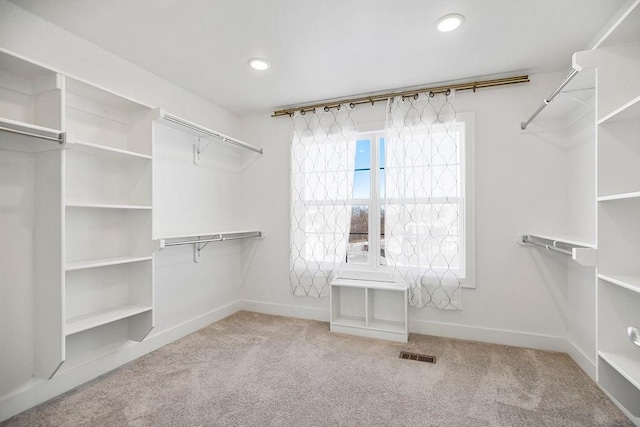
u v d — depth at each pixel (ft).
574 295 7.46
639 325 4.41
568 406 5.65
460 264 8.91
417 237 8.94
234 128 11.38
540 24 6.01
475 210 8.68
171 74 8.25
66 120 6.20
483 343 8.50
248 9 5.61
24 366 5.63
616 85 4.43
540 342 8.09
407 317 8.80
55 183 5.50
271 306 11.22
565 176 7.88
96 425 5.18
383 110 9.64
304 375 6.83
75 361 6.41
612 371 4.53
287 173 11.01
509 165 8.38
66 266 5.57
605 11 5.59
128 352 7.45
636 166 4.38
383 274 9.77
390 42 6.70
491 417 5.37
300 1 5.40
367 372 6.95
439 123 8.83
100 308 6.84
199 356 7.78
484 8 5.56
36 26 5.81
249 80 8.62
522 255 8.27
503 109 8.43
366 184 10.34
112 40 6.63
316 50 7.06
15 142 5.16
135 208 6.80
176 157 8.89
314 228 10.39
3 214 5.39
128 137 7.29
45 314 5.61
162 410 5.59
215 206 10.35
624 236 4.43
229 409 5.62
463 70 7.98
